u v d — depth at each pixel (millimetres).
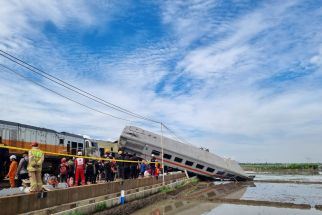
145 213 18953
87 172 19844
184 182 35094
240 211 19938
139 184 23922
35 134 24078
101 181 22641
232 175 43312
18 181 14977
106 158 21344
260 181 45500
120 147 38062
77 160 18203
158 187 26109
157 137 40125
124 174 24500
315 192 32344
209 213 19234
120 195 20344
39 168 13234
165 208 20781
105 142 37188
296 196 29047
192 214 18859
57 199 14336
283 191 33375
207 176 42031
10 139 21922
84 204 16234
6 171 19609
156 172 28891
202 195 27281
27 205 12414
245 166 110875
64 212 13656
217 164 41781
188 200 24219
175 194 27828
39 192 13141
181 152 39250
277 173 83938
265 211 19984
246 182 44469
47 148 25062
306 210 20344
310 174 78250
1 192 12914
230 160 49625
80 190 16250
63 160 18516
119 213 17641
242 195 29359
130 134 38219
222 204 22500
